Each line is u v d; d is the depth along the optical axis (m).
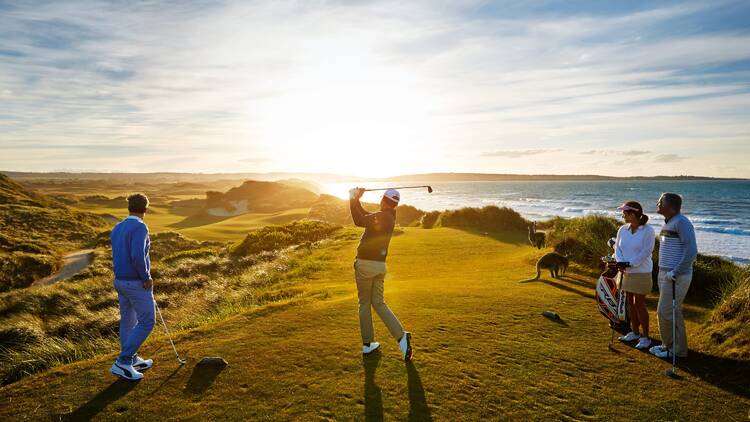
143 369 4.80
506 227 25.14
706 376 4.75
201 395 4.21
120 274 4.57
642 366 5.01
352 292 9.12
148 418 3.84
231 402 4.07
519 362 5.03
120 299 4.87
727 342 5.36
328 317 6.68
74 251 26.61
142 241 4.55
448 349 5.37
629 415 3.96
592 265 11.51
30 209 32.81
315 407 3.97
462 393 4.25
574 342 5.75
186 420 3.79
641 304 5.60
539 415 3.91
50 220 31.80
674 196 5.03
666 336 5.20
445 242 19.05
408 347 4.91
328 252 17.38
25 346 8.89
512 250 16.61
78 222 33.78
